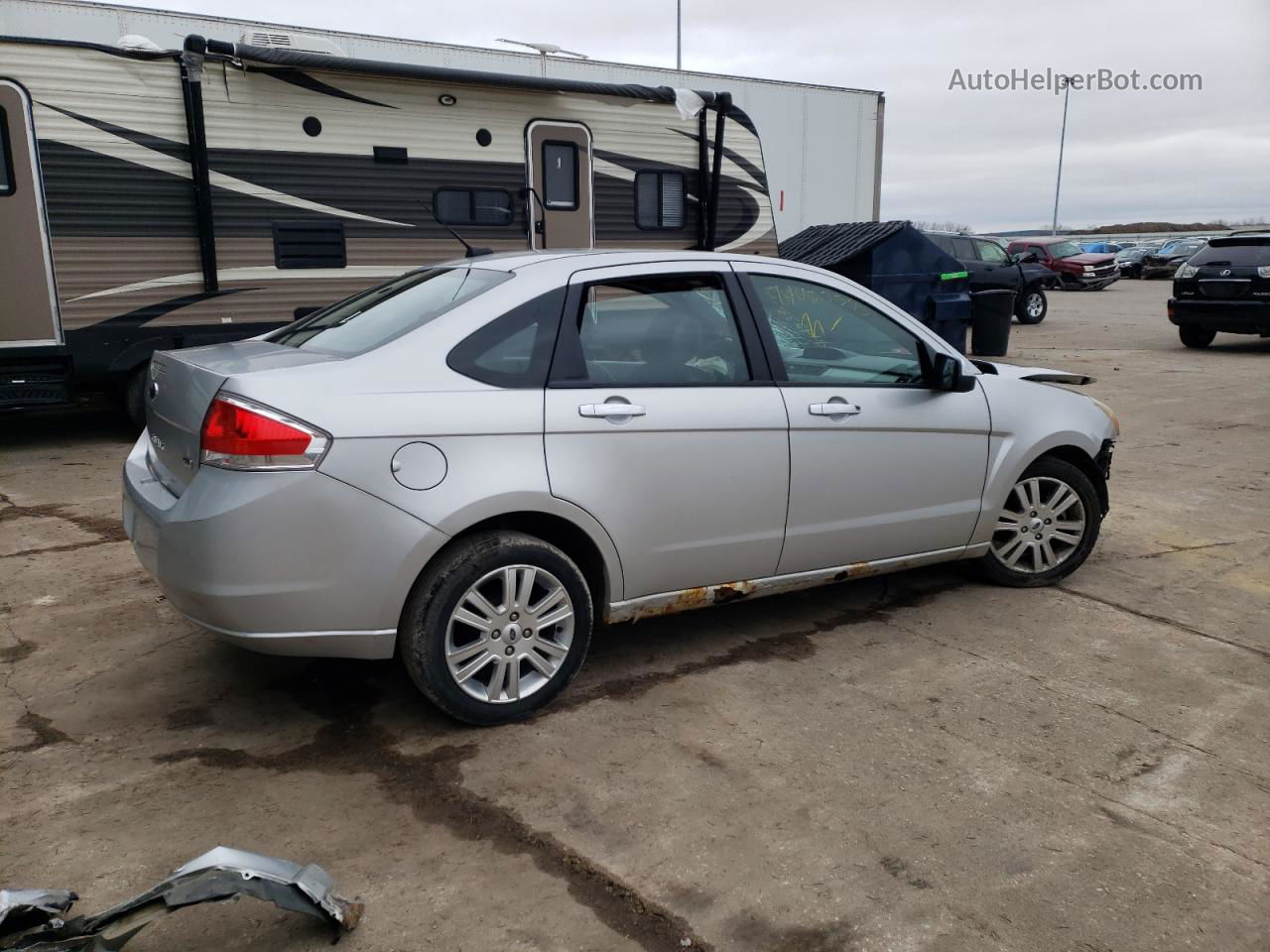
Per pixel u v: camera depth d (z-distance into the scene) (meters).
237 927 2.54
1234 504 6.64
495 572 3.43
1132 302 25.45
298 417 3.12
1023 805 3.10
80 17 10.00
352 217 8.52
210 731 3.52
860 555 4.35
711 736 3.51
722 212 10.27
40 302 7.55
